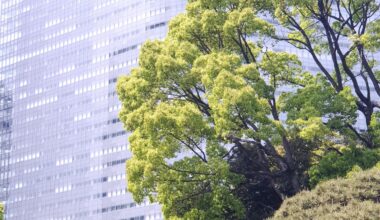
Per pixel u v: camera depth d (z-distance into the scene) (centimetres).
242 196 3350
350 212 2388
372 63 3778
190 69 3288
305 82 3494
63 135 16350
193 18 3422
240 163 3347
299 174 3244
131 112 3356
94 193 15375
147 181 3128
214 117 3016
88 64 16250
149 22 15238
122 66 15562
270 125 2973
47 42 17300
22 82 17600
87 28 16475
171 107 3125
